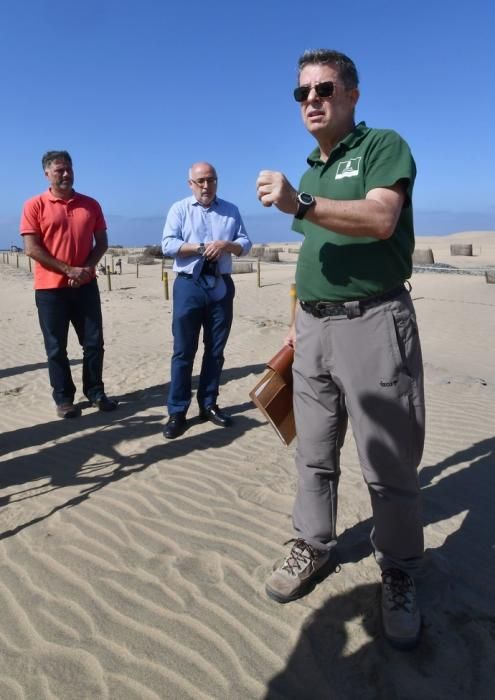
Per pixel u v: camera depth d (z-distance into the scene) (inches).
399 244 90.0
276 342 370.3
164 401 235.6
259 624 99.2
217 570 114.7
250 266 958.4
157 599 106.4
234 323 458.9
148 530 131.0
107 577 113.5
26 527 134.0
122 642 95.8
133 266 1252.5
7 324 524.4
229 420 201.2
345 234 83.6
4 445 192.4
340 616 100.3
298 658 91.5
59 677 89.0
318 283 94.7
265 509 139.3
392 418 92.7
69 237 204.2
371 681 86.6
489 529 126.5
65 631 98.7
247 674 88.8
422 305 548.4
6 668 90.7
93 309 215.8
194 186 184.1
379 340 91.1
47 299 207.5
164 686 87.0
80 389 259.9
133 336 422.0
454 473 156.3
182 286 185.3
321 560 107.4
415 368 93.4
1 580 113.2
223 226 186.5
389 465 94.0
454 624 97.2
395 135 86.7
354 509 137.0
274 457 172.2
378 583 108.7
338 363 95.1
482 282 663.8
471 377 267.4
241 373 285.3
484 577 110.0
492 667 88.1
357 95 95.1
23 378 303.1
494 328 437.7
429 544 121.6
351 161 89.2
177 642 95.5
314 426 102.3
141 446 185.3
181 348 188.7
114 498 147.9
